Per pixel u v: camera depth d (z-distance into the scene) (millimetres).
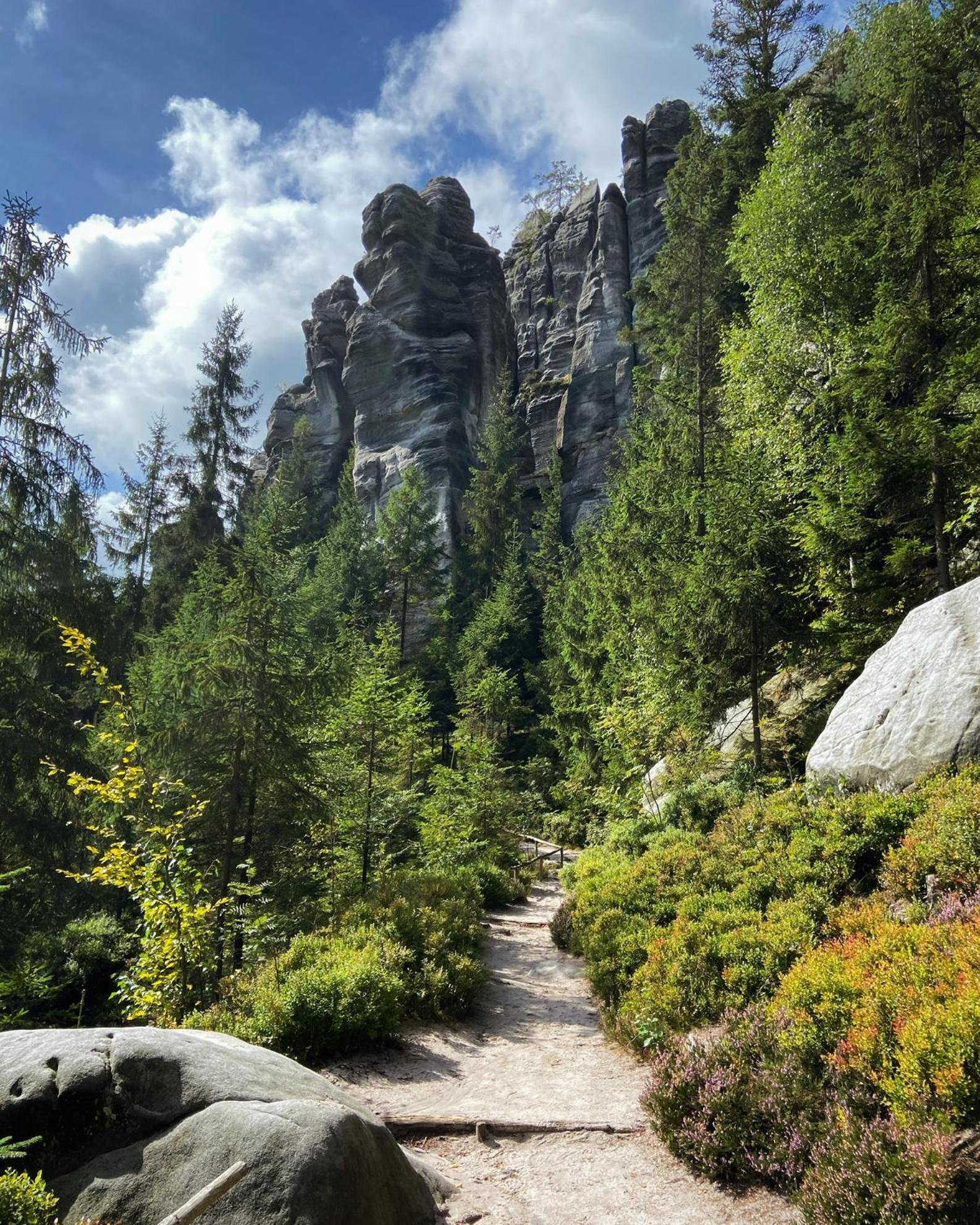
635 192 74000
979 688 11547
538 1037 10539
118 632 19172
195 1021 8922
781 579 18672
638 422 40812
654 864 14203
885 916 8562
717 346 32688
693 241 32969
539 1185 6266
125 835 15984
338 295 91375
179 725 14812
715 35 35938
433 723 26453
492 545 63062
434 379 73750
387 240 80000
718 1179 6008
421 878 17328
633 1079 8672
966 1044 5270
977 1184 4523
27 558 16531
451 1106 7938
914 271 19047
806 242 26312
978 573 16109
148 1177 4512
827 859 10672
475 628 50969
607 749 29000
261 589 16484
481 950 15250
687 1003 9055
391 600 54094
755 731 18375
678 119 74812
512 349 83312
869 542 17719
